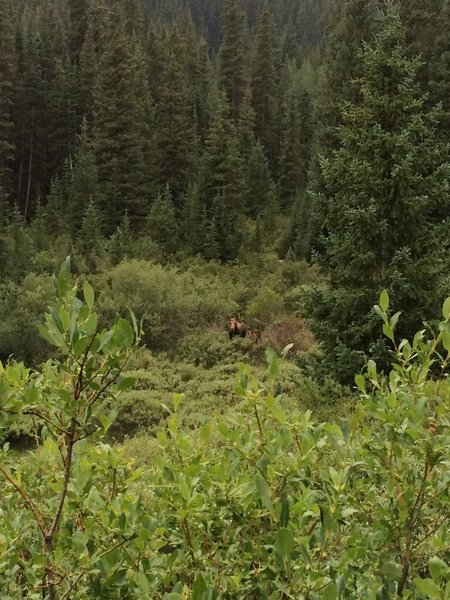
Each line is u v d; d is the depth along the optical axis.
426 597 1.50
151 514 2.19
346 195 9.04
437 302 8.20
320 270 9.30
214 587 1.79
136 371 15.43
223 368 16.58
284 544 1.52
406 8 25.73
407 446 1.77
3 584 1.91
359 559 1.84
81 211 30.67
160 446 2.15
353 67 26.70
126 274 21.42
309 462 2.03
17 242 25.45
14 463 2.41
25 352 16.08
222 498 1.95
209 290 23.53
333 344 8.95
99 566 1.79
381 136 8.50
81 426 1.74
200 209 30.36
